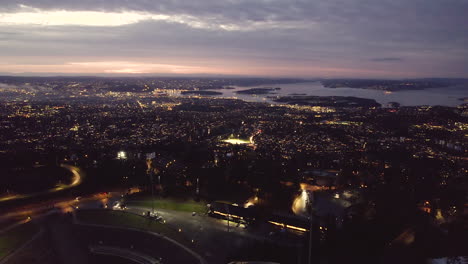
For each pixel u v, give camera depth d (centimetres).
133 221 10775
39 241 9481
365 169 17225
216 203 11562
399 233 9331
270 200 12538
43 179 15288
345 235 9256
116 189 14038
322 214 11081
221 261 8550
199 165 18112
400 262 7881
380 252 8406
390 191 12012
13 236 9769
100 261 8488
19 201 12650
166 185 14450
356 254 8375
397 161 19350
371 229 9469
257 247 9125
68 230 10138
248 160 19100
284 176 15500
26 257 8662
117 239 9588
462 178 15088
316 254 8631
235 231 10169
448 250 8288
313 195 13100
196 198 12700
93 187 14275
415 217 10275
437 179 14762
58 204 12319
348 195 13000
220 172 16025
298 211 11575
